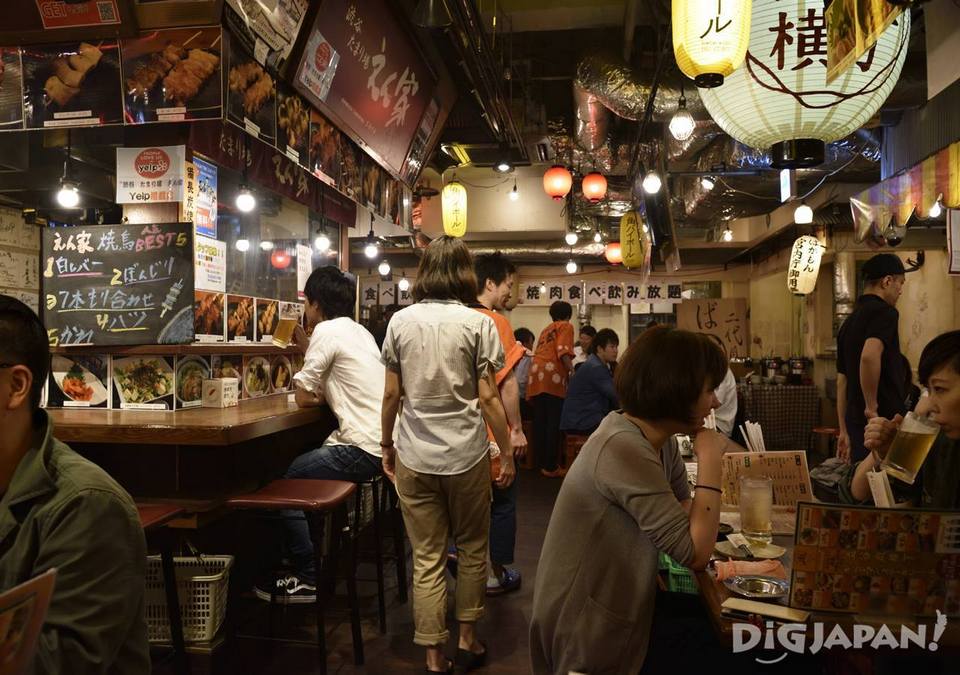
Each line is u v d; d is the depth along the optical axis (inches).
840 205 352.5
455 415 119.3
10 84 119.0
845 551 58.8
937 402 70.3
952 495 76.4
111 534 48.8
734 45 103.5
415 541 120.7
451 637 141.0
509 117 267.9
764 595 67.1
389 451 128.4
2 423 48.1
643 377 71.9
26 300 272.4
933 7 183.0
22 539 47.6
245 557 144.9
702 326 437.4
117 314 128.5
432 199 434.3
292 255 202.2
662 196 328.8
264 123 136.0
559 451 328.2
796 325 474.0
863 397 159.8
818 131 112.7
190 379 134.3
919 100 193.8
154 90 116.3
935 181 189.8
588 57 266.7
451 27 185.3
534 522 233.5
